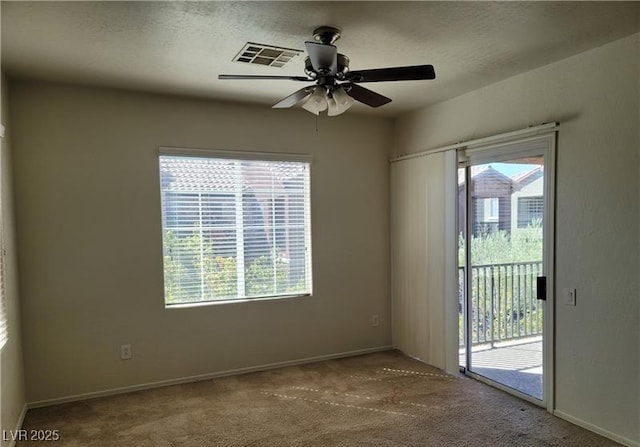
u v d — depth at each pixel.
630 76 2.65
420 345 4.43
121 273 3.70
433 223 4.18
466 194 3.98
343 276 4.62
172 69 3.15
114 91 3.64
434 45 2.76
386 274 4.84
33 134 3.39
